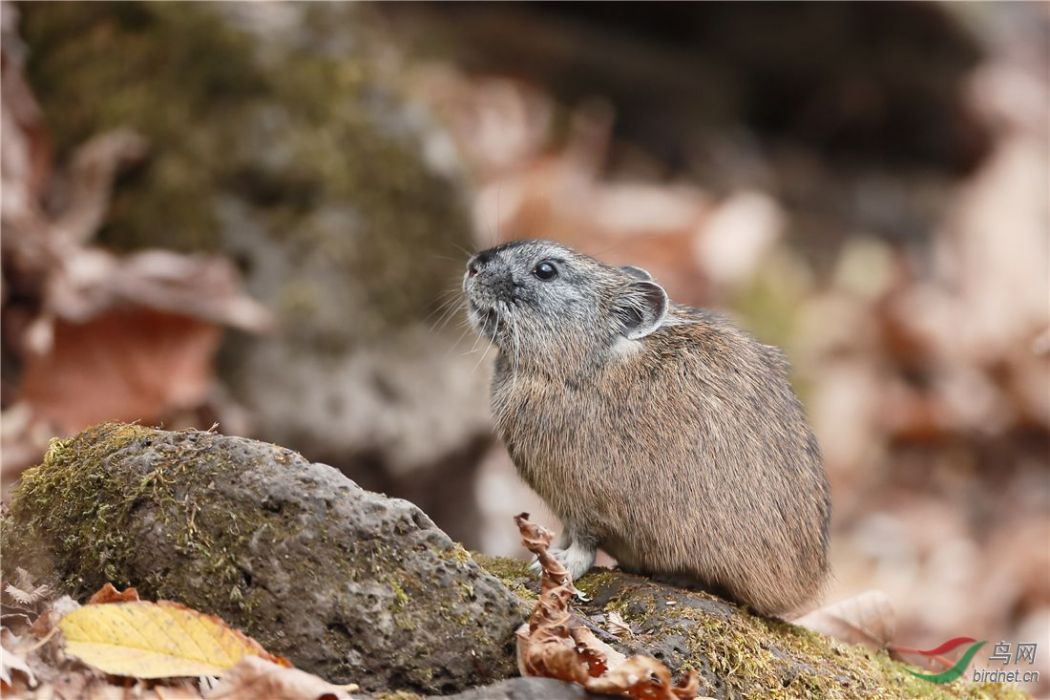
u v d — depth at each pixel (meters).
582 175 21.44
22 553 6.41
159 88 13.93
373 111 14.54
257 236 13.67
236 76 14.03
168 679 5.84
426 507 14.78
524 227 19.62
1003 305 22.83
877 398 20.81
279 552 6.04
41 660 5.79
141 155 13.70
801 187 24.20
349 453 13.60
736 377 8.16
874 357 21.72
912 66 24.34
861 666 7.74
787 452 7.99
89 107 13.88
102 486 6.28
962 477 20.02
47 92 14.00
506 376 8.80
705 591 8.09
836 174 24.81
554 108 22.97
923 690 7.81
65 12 14.08
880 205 24.34
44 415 11.50
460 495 14.98
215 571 6.07
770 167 24.36
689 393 8.09
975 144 25.41
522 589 7.26
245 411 13.01
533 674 6.09
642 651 6.83
